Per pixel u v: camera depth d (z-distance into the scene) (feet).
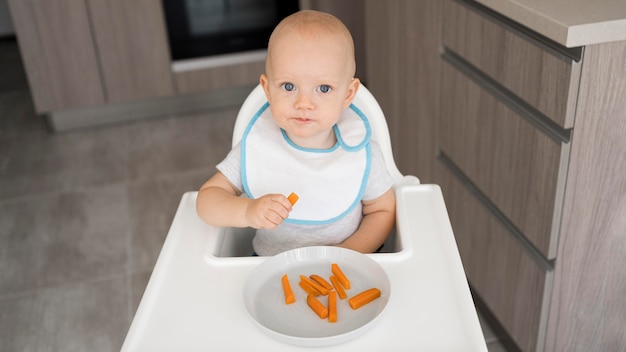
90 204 8.52
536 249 4.99
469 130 5.75
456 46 5.71
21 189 8.95
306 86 3.08
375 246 3.63
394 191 3.83
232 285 3.07
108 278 7.12
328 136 3.59
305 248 3.18
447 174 6.40
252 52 10.67
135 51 10.16
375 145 3.74
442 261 3.15
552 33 4.06
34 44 9.75
